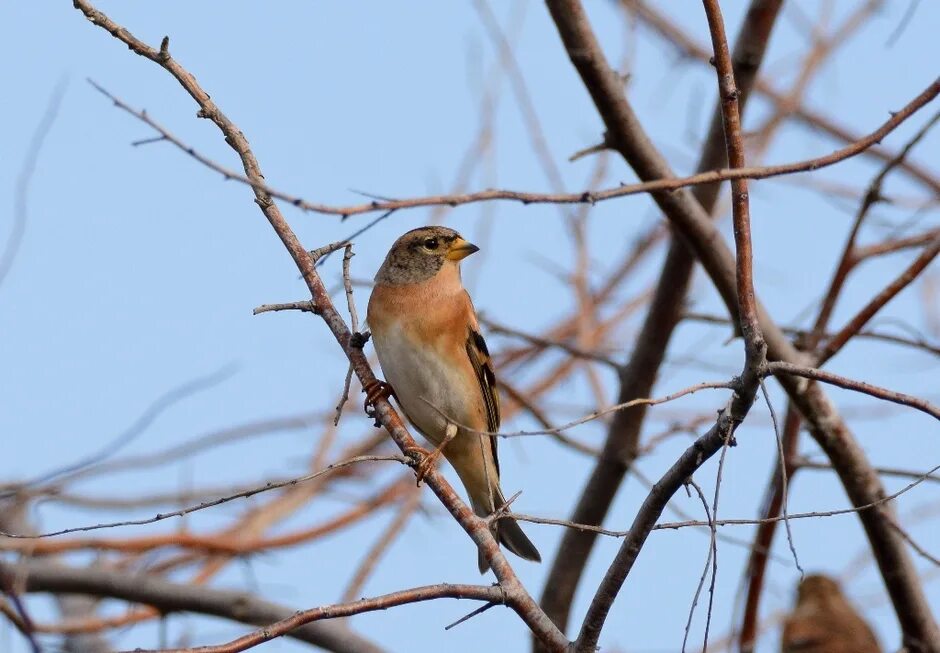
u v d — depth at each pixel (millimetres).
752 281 7051
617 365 13047
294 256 9109
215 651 6480
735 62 11641
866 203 10914
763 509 11375
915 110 7117
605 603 7164
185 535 14250
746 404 6938
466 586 7164
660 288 12609
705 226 11148
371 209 6113
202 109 8938
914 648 11188
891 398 6820
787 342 10953
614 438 13055
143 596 13195
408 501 13578
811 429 11008
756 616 11281
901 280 10547
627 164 11078
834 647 10312
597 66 10578
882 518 10945
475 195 6301
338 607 6781
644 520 6996
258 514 14742
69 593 13180
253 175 8977
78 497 14305
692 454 6895
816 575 10805
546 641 7242
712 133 11992
